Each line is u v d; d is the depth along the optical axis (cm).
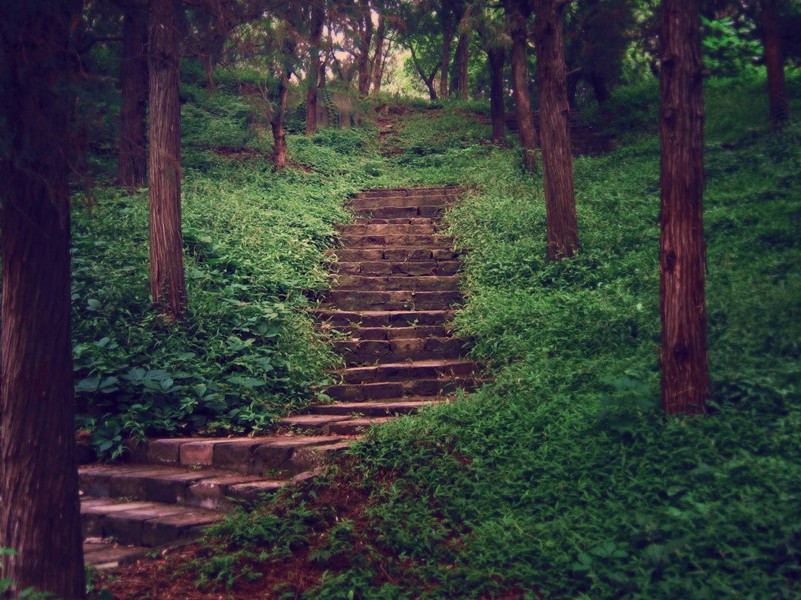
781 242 899
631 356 691
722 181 1191
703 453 480
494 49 1580
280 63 597
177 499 540
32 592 319
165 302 786
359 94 2223
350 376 788
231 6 501
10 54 308
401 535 443
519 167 1483
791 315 692
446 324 878
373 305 964
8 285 348
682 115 551
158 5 443
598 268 934
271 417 682
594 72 1908
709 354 638
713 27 1609
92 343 709
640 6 1672
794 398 541
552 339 761
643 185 1255
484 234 1109
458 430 578
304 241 1094
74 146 335
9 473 346
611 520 427
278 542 445
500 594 388
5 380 350
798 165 1145
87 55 373
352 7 592
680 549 383
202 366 729
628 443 516
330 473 529
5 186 332
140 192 1145
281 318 858
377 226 1218
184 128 1609
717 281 812
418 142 1866
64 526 351
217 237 1038
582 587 382
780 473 444
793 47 1469
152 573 423
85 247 920
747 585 355
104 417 639
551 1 982
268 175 1441
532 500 473
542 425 573
